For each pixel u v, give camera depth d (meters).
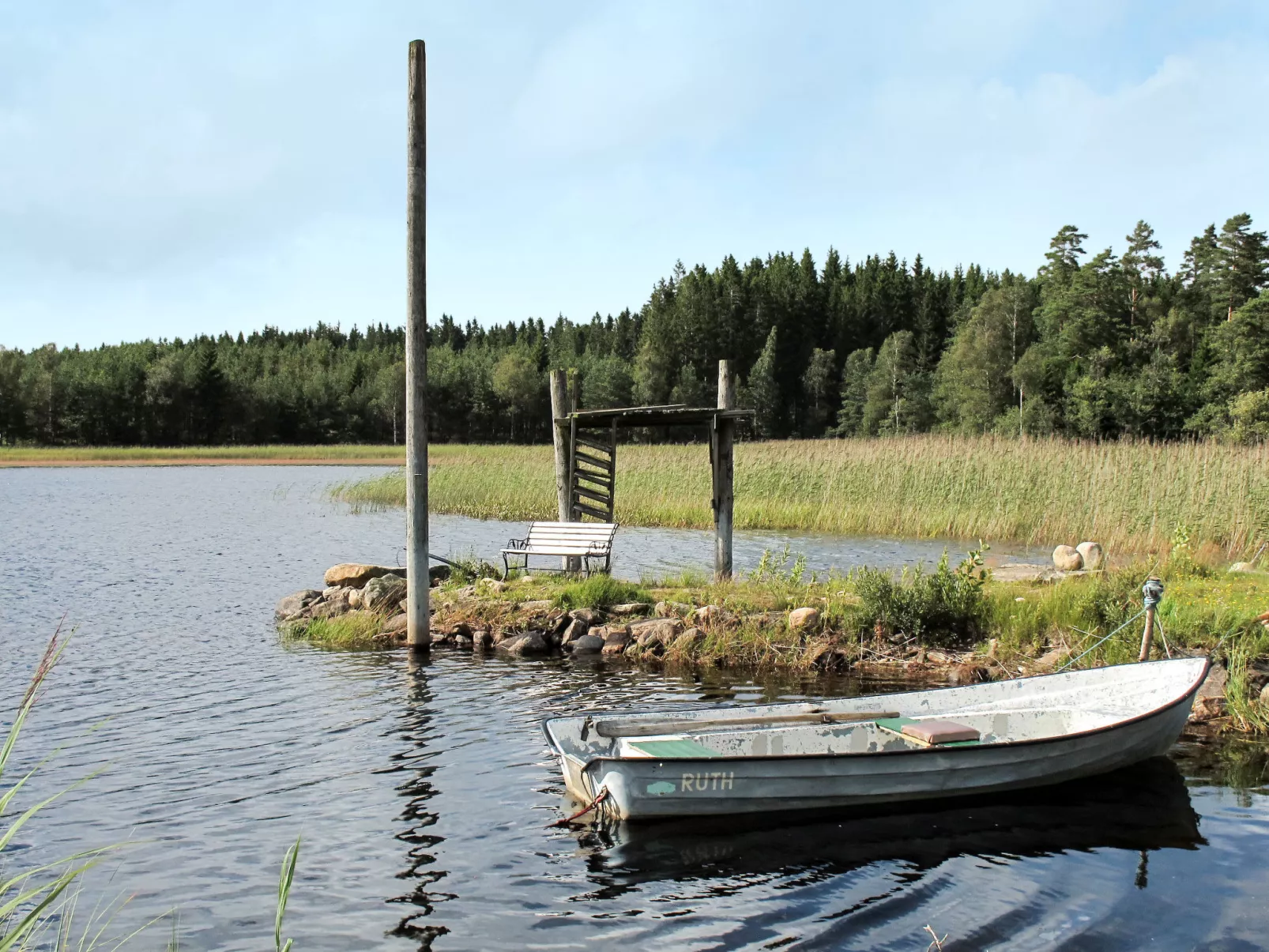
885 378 103.44
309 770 8.80
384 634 14.39
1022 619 12.86
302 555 24.42
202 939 5.85
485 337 170.62
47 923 6.04
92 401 105.25
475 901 6.35
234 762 9.01
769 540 25.81
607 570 16.28
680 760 7.45
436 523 31.81
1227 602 12.77
